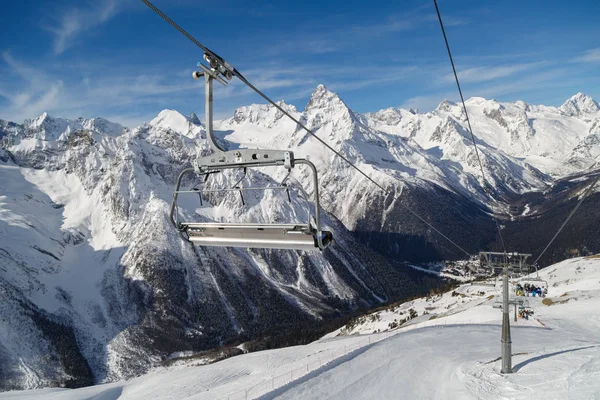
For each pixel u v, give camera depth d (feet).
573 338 183.52
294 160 30.94
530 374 108.78
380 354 155.33
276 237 32.99
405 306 485.97
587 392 80.94
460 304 393.50
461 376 121.08
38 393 329.52
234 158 32.65
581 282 347.97
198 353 597.52
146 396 266.36
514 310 267.59
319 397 109.29
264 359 304.50
